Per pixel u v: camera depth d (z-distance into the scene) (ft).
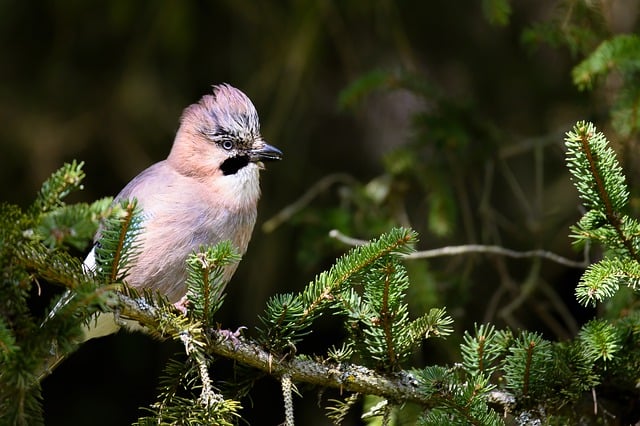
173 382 18.78
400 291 17.38
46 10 36.68
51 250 14.94
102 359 37.58
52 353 15.66
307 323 18.06
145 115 36.60
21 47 36.91
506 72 36.37
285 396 17.84
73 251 25.12
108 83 36.94
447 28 37.45
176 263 24.63
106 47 37.01
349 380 18.21
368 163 39.32
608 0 27.17
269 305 17.93
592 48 25.90
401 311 17.85
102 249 16.40
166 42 36.11
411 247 17.10
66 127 36.47
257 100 36.42
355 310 17.66
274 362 18.08
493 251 26.61
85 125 36.58
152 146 36.99
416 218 36.52
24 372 14.55
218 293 18.56
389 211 31.24
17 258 14.94
